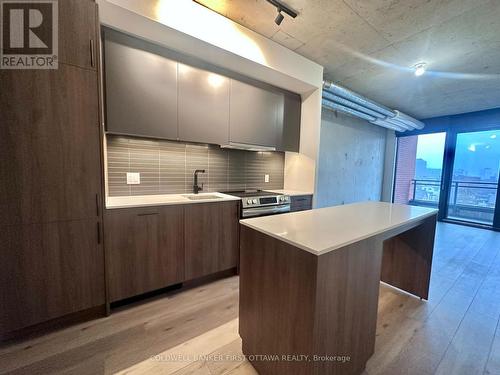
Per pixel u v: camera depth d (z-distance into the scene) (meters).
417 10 1.95
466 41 2.39
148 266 1.92
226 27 2.09
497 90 3.69
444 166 5.30
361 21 2.12
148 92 1.99
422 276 2.07
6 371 1.27
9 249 1.38
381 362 1.38
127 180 2.23
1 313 1.40
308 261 0.97
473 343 1.54
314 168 3.18
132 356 1.40
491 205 4.80
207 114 2.35
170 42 1.99
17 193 1.38
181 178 2.57
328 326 1.03
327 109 4.48
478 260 3.01
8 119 1.32
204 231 2.21
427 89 3.74
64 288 1.57
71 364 1.33
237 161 3.06
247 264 1.36
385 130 6.11
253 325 1.32
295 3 1.90
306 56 2.79
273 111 2.94
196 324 1.70
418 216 1.67
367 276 1.22
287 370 1.10
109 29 1.78
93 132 1.58
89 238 1.63
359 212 1.78
